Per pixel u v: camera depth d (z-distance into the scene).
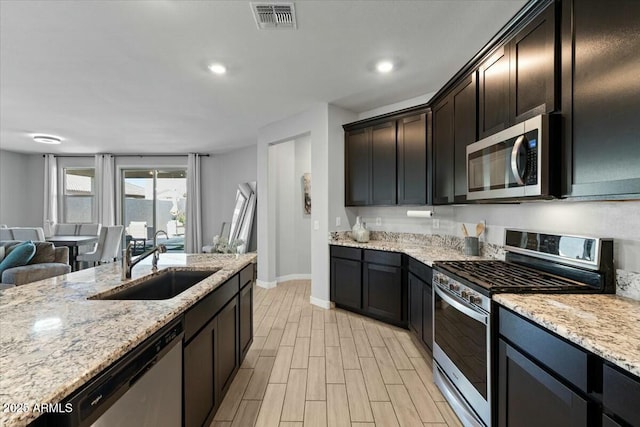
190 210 6.63
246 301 2.46
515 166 1.48
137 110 3.85
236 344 2.18
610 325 1.03
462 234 2.90
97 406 0.79
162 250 2.15
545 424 1.10
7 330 1.02
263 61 2.60
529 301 1.30
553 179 1.37
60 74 2.81
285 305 3.85
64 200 6.73
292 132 4.14
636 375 0.77
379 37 2.24
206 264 2.29
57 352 0.86
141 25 2.06
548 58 1.41
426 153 3.05
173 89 3.18
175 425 1.24
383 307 3.18
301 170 5.34
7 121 4.29
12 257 3.45
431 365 2.39
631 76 1.03
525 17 1.57
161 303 1.31
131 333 0.99
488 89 1.97
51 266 3.56
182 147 6.13
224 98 3.45
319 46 2.36
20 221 6.51
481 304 1.51
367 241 3.64
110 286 1.61
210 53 2.45
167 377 1.17
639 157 1.00
